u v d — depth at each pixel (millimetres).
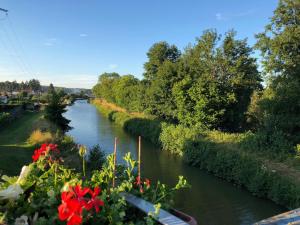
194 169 19438
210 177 17609
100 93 108188
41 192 3096
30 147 18328
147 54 51781
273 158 16422
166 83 31906
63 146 18344
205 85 25438
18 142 19953
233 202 13656
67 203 2203
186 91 26109
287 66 21109
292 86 19469
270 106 21094
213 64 29094
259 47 23359
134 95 48250
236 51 29266
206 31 29719
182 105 25703
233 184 16141
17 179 3082
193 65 31281
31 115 42812
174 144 24016
